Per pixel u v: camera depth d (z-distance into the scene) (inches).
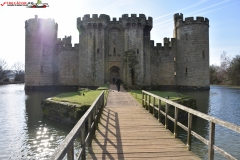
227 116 786.8
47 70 1733.5
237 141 512.7
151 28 1684.3
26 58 1708.9
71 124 609.6
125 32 1598.2
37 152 452.4
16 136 551.5
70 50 1824.6
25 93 1524.4
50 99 764.6
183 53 1749.5
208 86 1697.8
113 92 1027.9
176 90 1764.3
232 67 2635.3
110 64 1636.3
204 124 660.7
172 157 251.0
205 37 1691.7
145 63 1672.0
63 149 127.3
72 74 1820.9
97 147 283.1
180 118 658.8
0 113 824.9
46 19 1738.4
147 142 303.4
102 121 424.8
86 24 1582.2
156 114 548.4
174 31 1923.0
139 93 968.9
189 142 272.8
